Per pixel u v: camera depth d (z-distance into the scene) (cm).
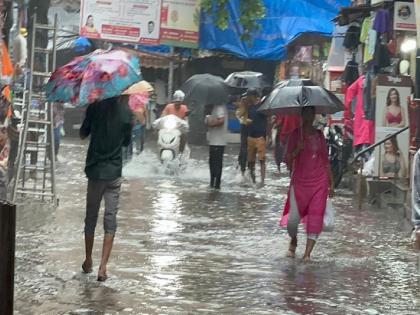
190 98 2278
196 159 3347
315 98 1340
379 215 1870
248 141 2428
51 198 1833
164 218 1677
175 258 1266
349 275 1198
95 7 3788
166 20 3897
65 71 1133
